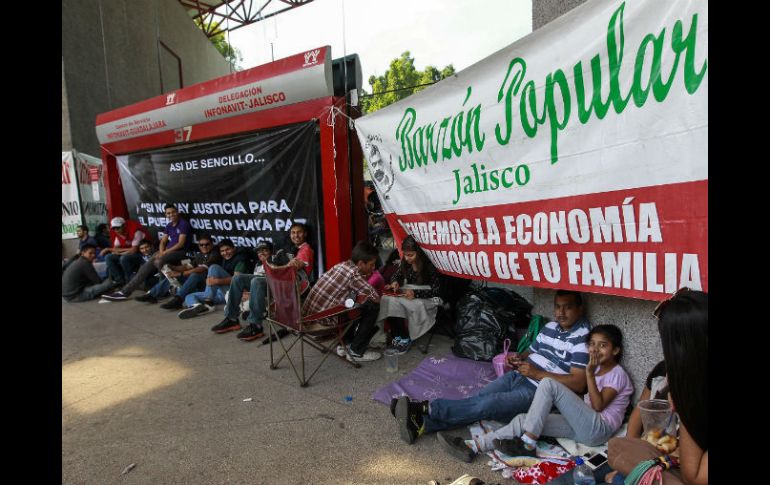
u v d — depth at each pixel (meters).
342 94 5.16
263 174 5.79
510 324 3.66
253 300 4.46
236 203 6.18
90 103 10.01
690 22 1.89
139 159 7.30
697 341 1.35
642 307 2.45
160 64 12.69
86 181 9.57
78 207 9.36
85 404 3.25
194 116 6.07
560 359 2.68
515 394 2.59
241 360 3.98
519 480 2.14
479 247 3.30
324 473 2.31
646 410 1.89
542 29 2.59
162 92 12.81
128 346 4.49
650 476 1.58
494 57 2.93
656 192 2.10
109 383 3.60
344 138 5.07
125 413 3.08
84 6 9.90
